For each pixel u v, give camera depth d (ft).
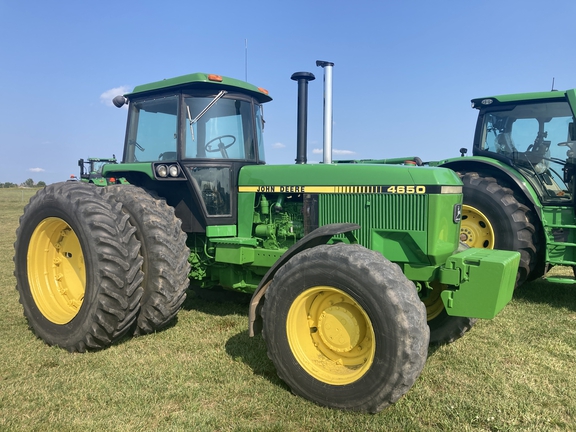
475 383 11.03
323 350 10.77
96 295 12.52
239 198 14.88
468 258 10.79
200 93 14.39
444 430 9.07
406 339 9.11
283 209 14.34
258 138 15.88
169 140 14.76
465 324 13.14
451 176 12.19
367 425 9.20
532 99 19.34
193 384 10.89
